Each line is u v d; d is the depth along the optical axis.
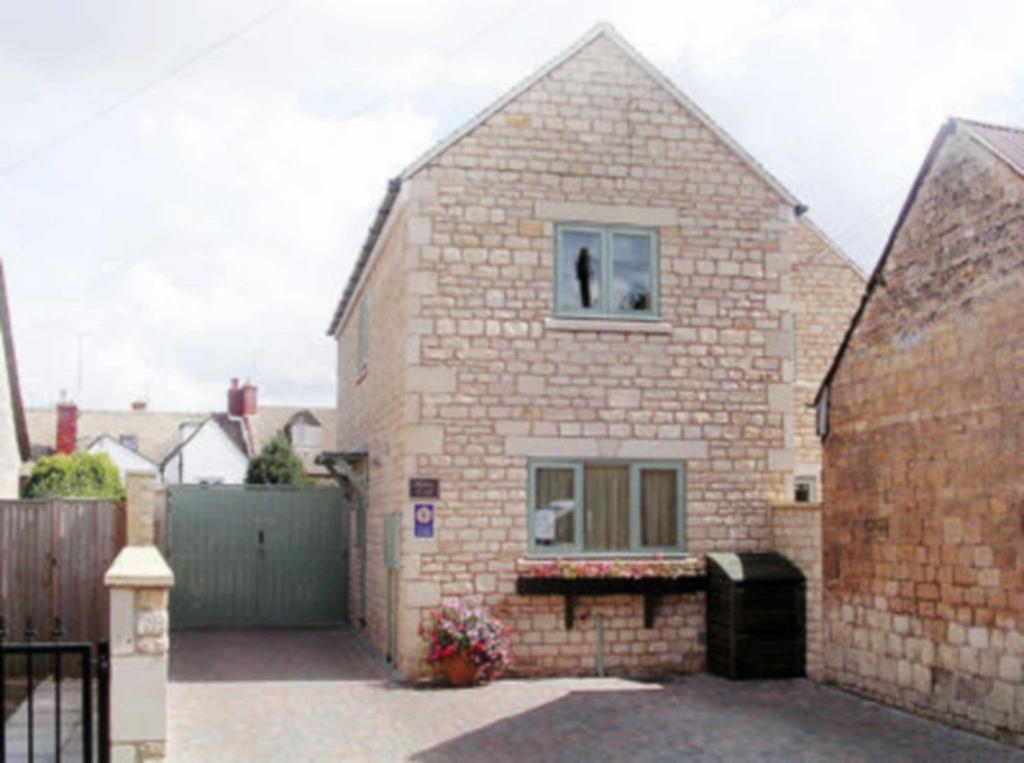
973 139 11.35
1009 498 10.70
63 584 13.65
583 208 14.66
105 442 50.16
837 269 19.03
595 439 14.49
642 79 14.97
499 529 14.15
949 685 11.48
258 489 20.20
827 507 13.81
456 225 14.33
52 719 10.90
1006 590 10.70
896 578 12.41
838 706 12.41
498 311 14.34
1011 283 10.76
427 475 14.03
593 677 14.17
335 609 20.28
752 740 10.77
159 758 8.27
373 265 18.12
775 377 15.05
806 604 14.12
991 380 11.01
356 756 10.12
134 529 11.44
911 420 12.26
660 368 14.74
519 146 14.57
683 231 14.94
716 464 14.82
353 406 21.39
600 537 14.52
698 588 14.52
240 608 19.98
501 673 14.04
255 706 12.31
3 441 17.03
